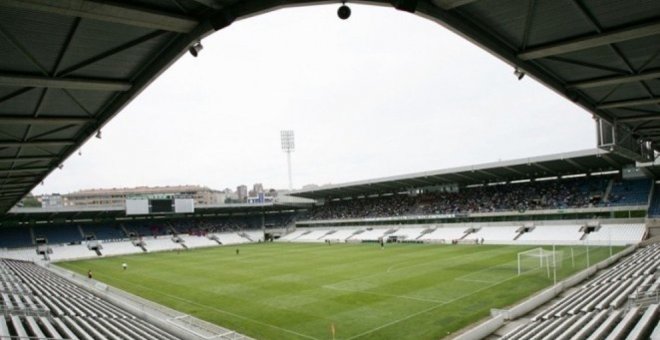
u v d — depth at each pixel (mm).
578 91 15562
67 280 37656
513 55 11898
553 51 11438
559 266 32969
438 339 17891
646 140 25828
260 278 35000
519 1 9398
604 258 35844
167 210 71438
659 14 9797
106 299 28969
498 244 51531
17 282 31172
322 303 25047
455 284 28141
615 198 51125
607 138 21094
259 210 88688
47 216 66938
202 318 23141
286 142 97812
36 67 10453
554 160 48531
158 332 18828
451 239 57250
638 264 25578
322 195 82562
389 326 19953
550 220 53625
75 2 7352
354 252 50750
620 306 15789
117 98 13898
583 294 19656
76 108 14500
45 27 8945
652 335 10508
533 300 21000
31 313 18516
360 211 77750
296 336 19406
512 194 61781
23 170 24484
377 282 30438
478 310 21641
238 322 22078
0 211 51781
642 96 16109
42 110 14289
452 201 67188
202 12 8820
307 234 78375
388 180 65500
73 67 10750
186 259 52906
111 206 68062
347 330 19766
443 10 9586
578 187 56594
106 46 10031
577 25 10367
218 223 85812
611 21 10141
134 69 11578
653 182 51250
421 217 65625
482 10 9773
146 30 9531
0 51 9547
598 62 12742
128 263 51812
